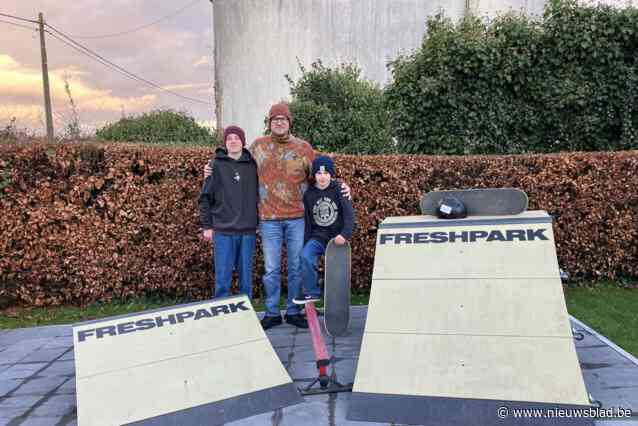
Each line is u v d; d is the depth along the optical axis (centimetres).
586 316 452
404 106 684
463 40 645
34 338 455
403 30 1233
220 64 1393
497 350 283
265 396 300
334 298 386
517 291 303
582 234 538
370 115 825
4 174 522
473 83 653
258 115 1330
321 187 414
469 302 306
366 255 548
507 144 661
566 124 651
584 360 346
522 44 640
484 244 332
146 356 315
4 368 382
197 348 325
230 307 362
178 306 360
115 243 543
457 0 1205
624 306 479
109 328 334
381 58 1248
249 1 1302
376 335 307
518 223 338
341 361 364
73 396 329
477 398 269
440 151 671
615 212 532
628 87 615
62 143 545
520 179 531
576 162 527
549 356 275
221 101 1386
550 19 645
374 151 799
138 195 536
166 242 543
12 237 532
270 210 431
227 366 315
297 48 1288
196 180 536
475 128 658
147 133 1141
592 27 607
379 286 328
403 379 285
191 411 285
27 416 301
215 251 427
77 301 562
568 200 532
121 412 281
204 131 1225
